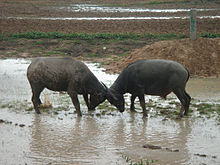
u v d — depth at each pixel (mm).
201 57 32469
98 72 32594
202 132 17438
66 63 20594
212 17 66875
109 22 61312
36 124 18969
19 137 16969
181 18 65688
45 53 42688
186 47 33219
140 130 17938
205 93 24938
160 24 58250
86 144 16062
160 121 19375
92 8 84688
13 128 18297
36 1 94000
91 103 21234
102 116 20500
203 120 19250
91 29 54531
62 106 22578
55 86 20781
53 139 16734
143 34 49594
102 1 97875
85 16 71312
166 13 74438
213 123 18766
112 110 21703
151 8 83625
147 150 15297
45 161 14211
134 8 84250
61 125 18844
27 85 28062
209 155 14680
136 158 14461
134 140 16547
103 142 16328
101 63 37312
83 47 44406
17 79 30047
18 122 19297
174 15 71188
